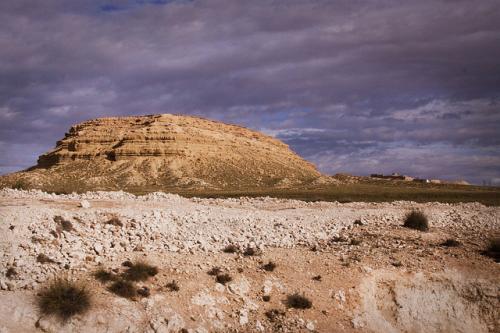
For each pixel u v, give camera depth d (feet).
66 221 53.26
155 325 41.06
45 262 45.65
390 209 96.78
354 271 53.36
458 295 55.36
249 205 98.63
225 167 418.31
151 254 50.72
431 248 62.95
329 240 64.44
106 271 45.55
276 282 49.55
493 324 54.95
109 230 54.80
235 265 51.49
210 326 43.34
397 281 53.93
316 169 525.75
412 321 52.39
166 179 384.47
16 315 39.14
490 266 58.70
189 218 65.57
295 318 45.75
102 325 40.19
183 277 47.42
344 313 48.06
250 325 44.32
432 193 243.81
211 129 492.54
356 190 297.53
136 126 460.55
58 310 39.68
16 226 49.19
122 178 378.53
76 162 423.64
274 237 62.54
